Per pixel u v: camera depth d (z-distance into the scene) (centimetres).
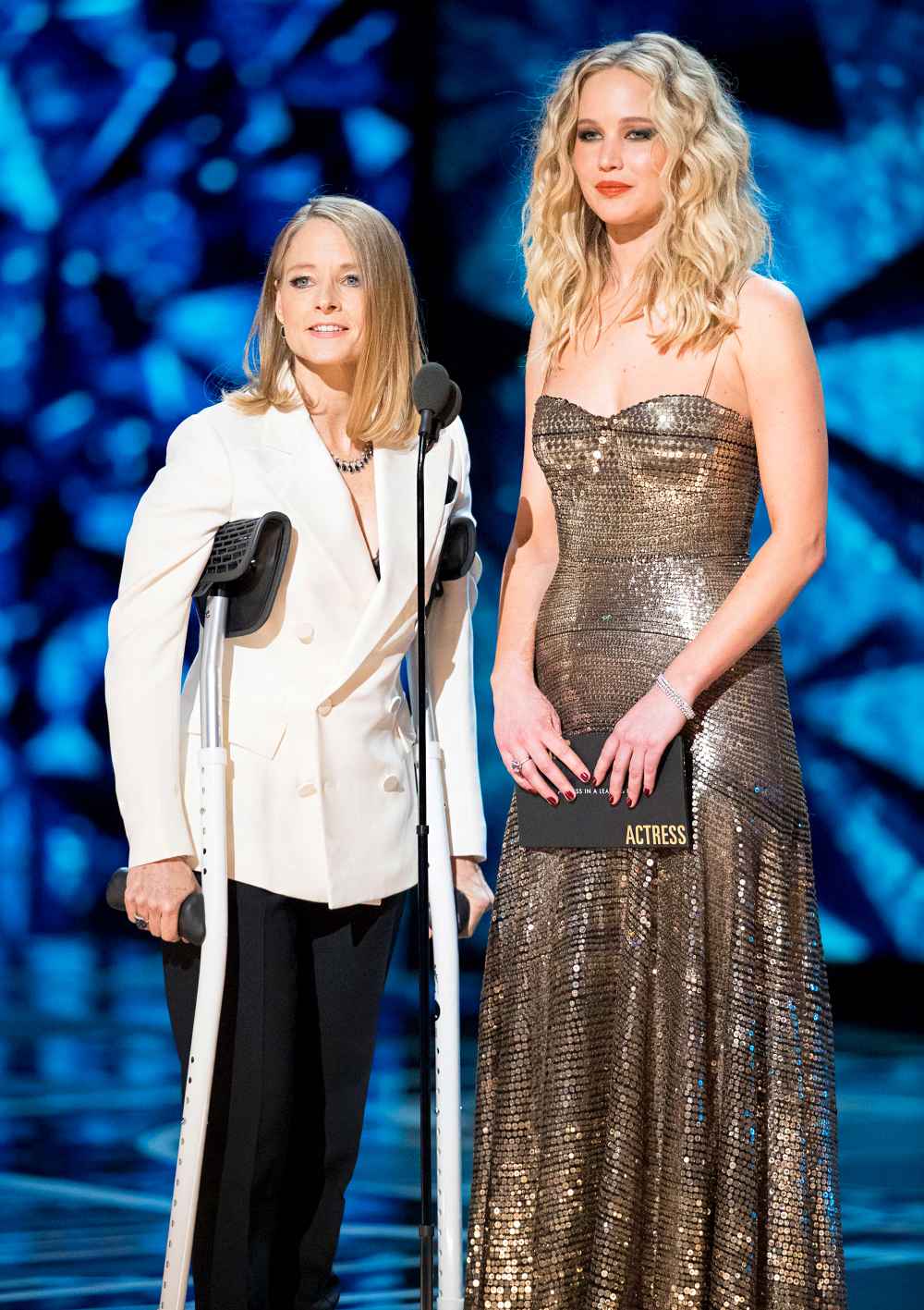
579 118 973
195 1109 958
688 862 936
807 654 3209
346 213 1057
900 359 3200
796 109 3241
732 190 959
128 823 998
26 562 3894
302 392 1080
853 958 3162
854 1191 1695
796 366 944
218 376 3788
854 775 3181
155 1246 1441
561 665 976
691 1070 922
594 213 1002
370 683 1052
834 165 3225
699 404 947
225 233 3781
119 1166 1745
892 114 3203
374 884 1045
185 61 3762
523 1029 977
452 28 3572
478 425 3519
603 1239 931
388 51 3634
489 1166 984
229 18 3734
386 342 1057
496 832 3362
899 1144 1928
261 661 1033
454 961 1037
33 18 3819
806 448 942
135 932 3916
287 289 1052
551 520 1037
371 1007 1077
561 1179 946
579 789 949
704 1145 917
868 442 3206
